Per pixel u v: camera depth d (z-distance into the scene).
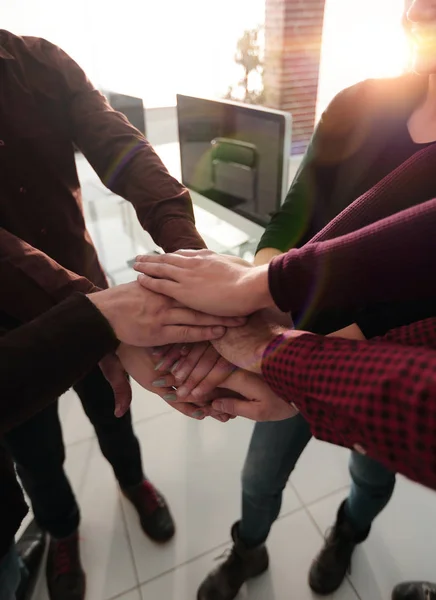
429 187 0.54
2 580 0.69
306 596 1.12
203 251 0.65
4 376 0.45
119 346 0.65
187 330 0.60
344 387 0.37
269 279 0.51
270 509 0.99
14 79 0.77
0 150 0.76
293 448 0.88
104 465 1.47
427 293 0.46
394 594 1.09
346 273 0.46
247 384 0.59
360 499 1.04
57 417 1.04
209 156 1.89
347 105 0.76
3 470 0.56
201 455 1.48
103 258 2.65
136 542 1.25
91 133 0.82
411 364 0.33
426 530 1.25
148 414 1.65
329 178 0.79
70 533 1.17
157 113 3.05
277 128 1.46
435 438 0.30
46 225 0.87
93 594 1.14
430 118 0.67
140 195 0.77
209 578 1.10
